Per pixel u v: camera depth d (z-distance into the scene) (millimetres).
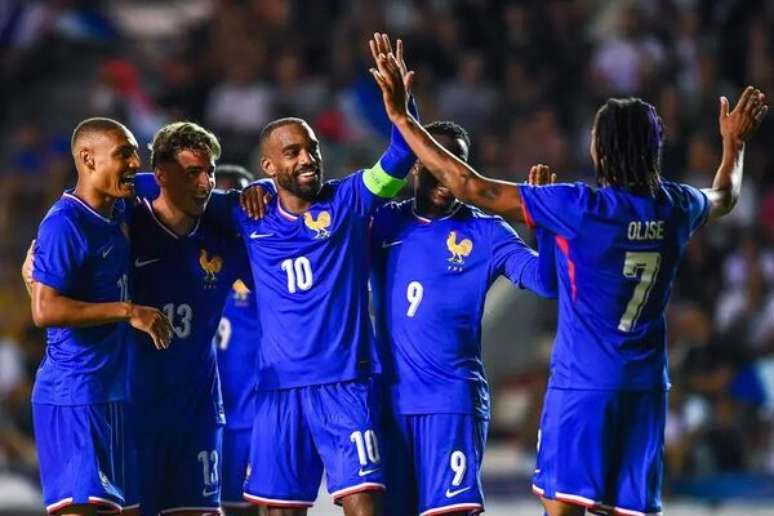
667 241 26047
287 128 28266
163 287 29266
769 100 62062
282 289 28500
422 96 60875
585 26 67062
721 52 63469
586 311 26062
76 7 72875
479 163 59281
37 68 71125
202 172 28734
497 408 56344
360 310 28516
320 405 28391
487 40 64500
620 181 25984
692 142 58531
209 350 29844
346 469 28078
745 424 51719
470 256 28734
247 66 63656
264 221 28734
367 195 28266
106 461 27734
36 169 64062
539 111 61281
